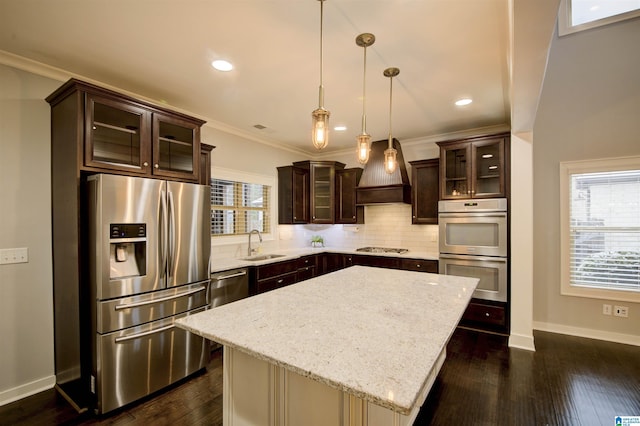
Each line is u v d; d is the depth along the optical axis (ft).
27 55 7.52
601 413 6.87
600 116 10.96
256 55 7.62
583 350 10.09
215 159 12.96
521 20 4.57
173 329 8.12
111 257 7.10
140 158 7.96
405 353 3.67
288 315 5.08
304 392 4.39
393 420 5.14
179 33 6.70
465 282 7.61
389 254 14.03
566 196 11.48
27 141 7.82
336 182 16.51
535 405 7.19
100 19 6.20
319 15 6.11
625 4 10.74
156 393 7.86
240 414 5.07
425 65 8.14
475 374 8.61
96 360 6.89
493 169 11.86
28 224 7.79
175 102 10.63
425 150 15.26
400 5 5.81
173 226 8.17
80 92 7.00
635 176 10.51
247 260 12.76
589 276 11.22
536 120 11.99
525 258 10.43
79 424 6.70
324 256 16.03
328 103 10.75
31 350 7.80
